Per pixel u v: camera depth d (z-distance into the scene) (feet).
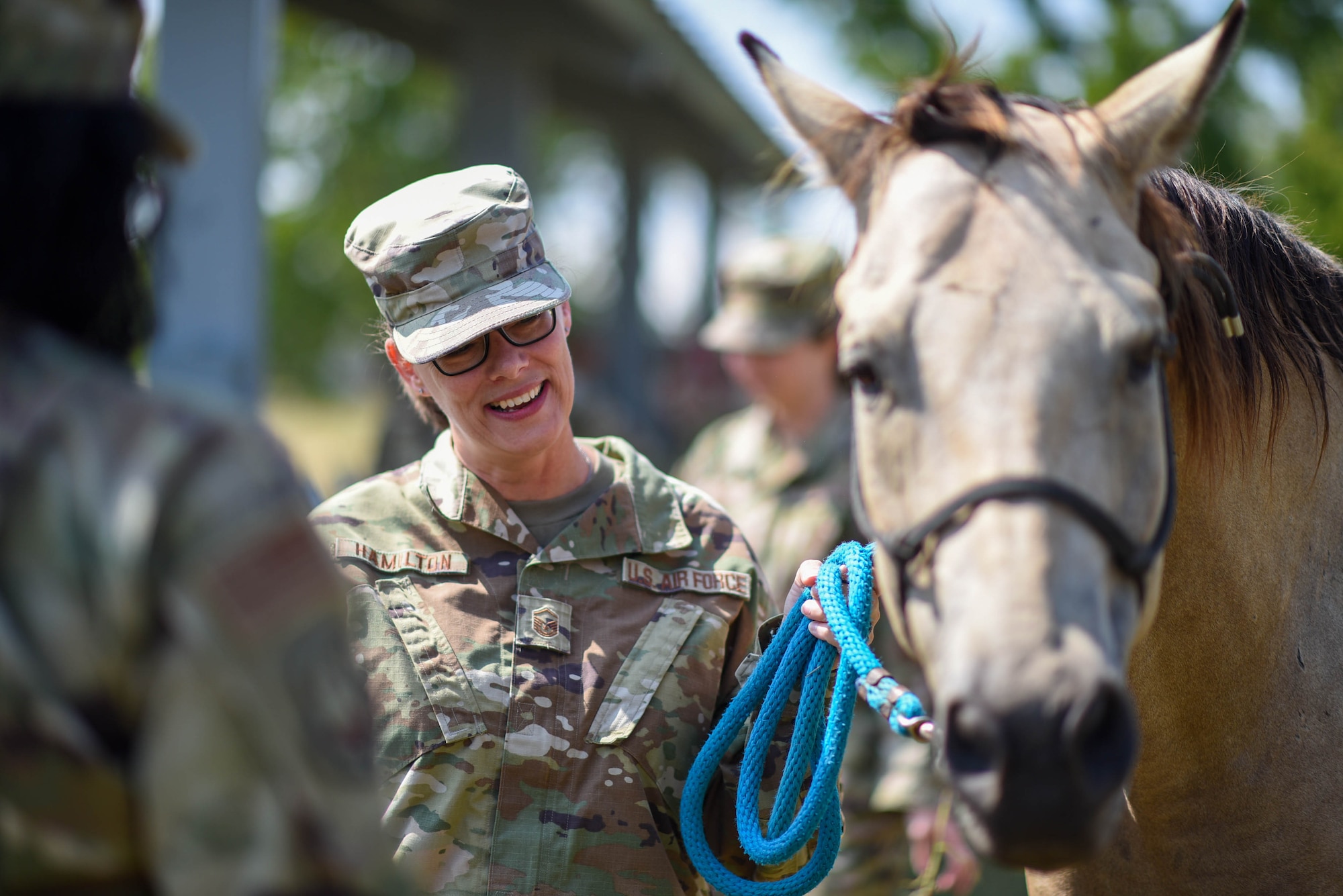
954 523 4.59
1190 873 6.79
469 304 6.61
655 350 54.34
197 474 3.45
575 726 6.39
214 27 14.38
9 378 3.54
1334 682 6.68
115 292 3.96
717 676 6.77
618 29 29.32
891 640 11.03
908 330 4.81
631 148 45.16
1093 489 4.59
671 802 6.49
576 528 6.77
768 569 12.77
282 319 76.69
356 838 3.53
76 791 3.36
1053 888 7.39
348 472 24.21
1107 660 4.39
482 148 29.48
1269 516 6.56
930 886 10.33
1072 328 4.67
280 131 72.79
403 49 32.86
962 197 5.00
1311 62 19.36
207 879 3.33
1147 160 5.29
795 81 6.03
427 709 6.40
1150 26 21.39
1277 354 6.66
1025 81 21.70
